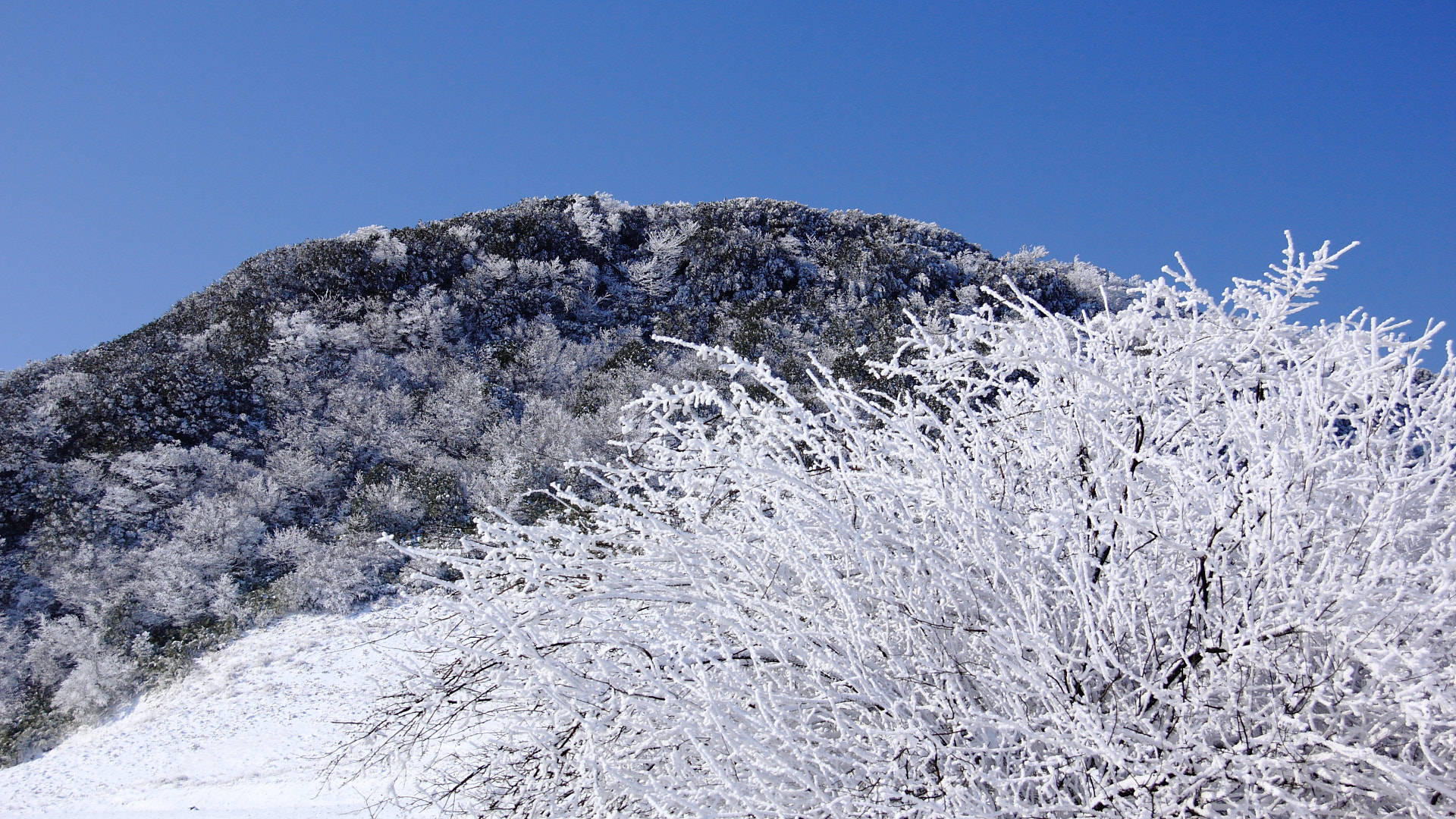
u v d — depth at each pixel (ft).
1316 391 8.01
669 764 7.82
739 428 10.08
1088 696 7.03
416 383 62.18
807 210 96.58
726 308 75.56
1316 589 6.36
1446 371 8.52
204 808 22.40
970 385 10.54
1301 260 8.60
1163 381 8.71
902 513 8.71
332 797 20.40
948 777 6.42
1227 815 5.98
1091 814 6.15
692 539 9.05
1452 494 8.20
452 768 10.05
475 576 9.52
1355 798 6.34
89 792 25.71
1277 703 6.55
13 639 36.83
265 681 30.96
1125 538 7.61
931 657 7.82
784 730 6.58
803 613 7.86
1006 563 8.01
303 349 61.98
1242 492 7.04
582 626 8.87
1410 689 5.53
